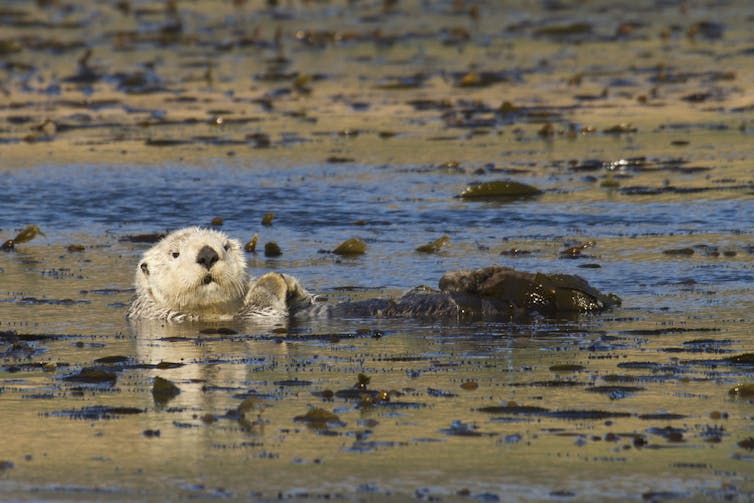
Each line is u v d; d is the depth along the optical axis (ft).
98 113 225.56
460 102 226.38
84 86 258.98
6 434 65.16
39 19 382.42
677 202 141.18
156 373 78.13
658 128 194.29
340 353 82.94
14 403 71.05
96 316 98.02
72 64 289.94
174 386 72.54
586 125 199.41
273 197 151.33
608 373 74.90
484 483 56.65
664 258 114.62
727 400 68.18
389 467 58.90
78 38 337.72
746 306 94.73
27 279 112.98
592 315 93.56
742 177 153.69
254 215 142.82
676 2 387.34
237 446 62.39
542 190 151.12
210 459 60.54
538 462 59.11
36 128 205.16
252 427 65.41
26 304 102.53
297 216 141.38
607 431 63.36
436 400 69.72
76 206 149.18
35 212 146.61
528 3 396.98
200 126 209.46
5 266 119.14
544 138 190.29
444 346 84.48
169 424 66.39
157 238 131.23
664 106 215.51
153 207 148.05
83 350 85.56
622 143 182.91
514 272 96.58
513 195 148.87
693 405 67.36
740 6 371.56
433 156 177.47
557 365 76.48
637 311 94.48
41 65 289.33
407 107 225.15
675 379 72.90
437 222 136.15
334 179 161.58
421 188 155.22
